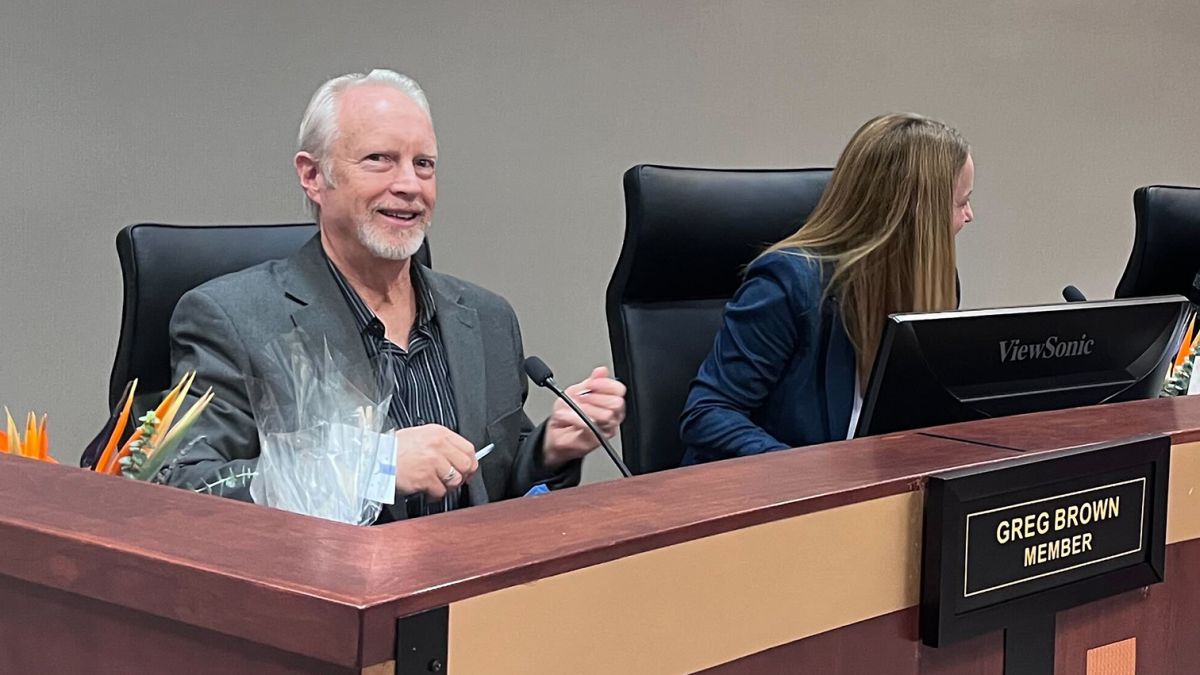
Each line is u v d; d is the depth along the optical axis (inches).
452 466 46.4
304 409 43.3
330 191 61.6
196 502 26.1
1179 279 101.9
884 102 131.3
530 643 22.1
